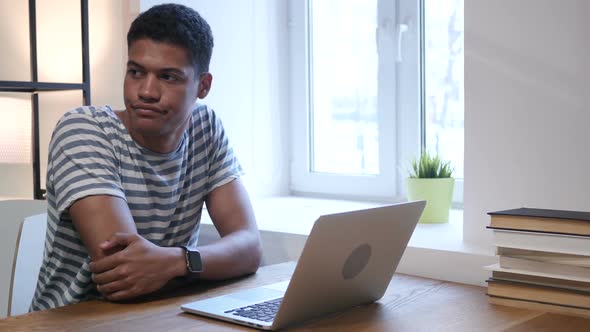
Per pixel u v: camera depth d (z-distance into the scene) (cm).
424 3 238
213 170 180
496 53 170
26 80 257
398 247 139
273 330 120
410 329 122
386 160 248
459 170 235
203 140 175
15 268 173
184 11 153
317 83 269
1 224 194
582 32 158
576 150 160
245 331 120
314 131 271
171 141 161
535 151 166
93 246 144
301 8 267
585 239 128
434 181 210
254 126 264
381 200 252
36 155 248
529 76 165
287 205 249
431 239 183
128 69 150
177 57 147
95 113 160
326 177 266
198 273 149
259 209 240
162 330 120
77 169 149
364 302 140
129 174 157
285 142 275
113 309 134
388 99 246
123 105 248
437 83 237
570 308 130
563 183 162
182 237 174
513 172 169
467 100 175
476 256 161
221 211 177
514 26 167
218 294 146
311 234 113
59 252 157
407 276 167
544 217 132
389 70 245
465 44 175
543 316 130
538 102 165
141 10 240
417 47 238
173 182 165
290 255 197
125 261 138
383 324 125
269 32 267
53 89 232
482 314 132
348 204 249
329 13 263
